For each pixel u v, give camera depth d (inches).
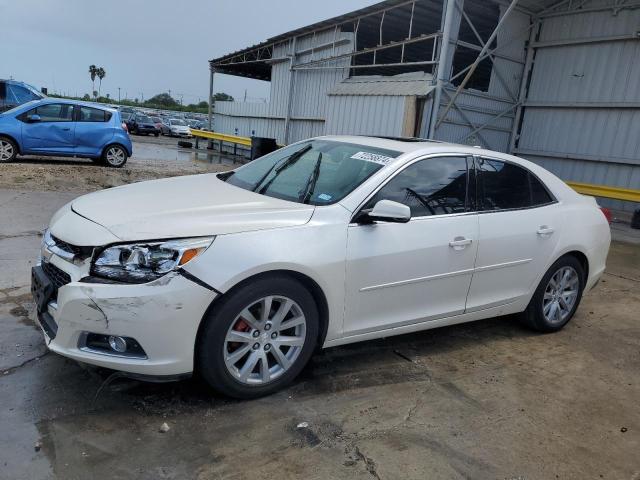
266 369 127.3
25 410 115.5
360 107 614.9
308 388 136.4
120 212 126.4
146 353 112.3
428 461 111.0
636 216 441.7
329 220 132.5
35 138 502.0
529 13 592.7
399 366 154.3
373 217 134.1
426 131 543.2
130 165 604.4
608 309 226.1
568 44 572.7
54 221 134.6
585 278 198.4
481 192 165.2
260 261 118.3
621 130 536.7
